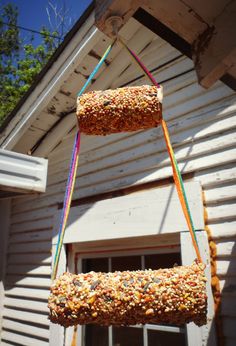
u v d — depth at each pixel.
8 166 2.49
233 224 1.68
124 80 2.49
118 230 2.15
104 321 0.94
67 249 2.53
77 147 1.19
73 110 2.81
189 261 1.75
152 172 2.13
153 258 2.06
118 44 2.30
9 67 11.31
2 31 11.45
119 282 0.95
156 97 1.14
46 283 2.70
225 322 1.58
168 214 1.92
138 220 2.06
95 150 2.57
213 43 1.38
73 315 0.93
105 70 2.53
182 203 1.04
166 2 1.34
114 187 2.33
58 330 2.36
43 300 2.71
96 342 2.22
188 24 1.44
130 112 1.14
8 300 3.13
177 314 0.90
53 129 2.97
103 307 0.92
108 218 2.24
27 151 3.19
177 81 2.14
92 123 1.18
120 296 0.92
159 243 2.01
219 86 1.91
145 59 2.36
